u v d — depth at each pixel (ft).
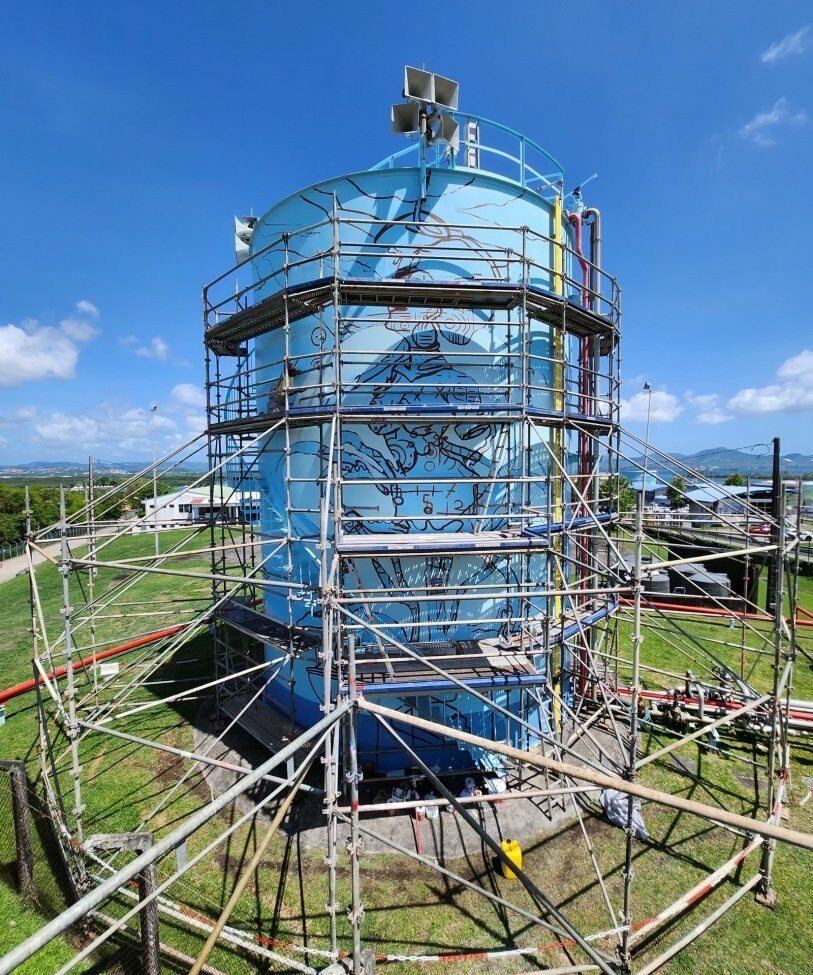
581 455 43.78
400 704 33.47
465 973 21.50
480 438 34.24
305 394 35.37
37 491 192.75
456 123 34.65
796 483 31.12
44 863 26.78
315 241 34.86
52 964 21.47
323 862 27.07
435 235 33.71
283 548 37.78
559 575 37.01
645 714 40.86
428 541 28.50
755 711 36.45
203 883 25.72
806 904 24.40
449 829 29.09
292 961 21.01
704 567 82.12
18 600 87.66
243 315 35.68
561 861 27.02
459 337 33.94
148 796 32.27
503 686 27.73
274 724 36.52
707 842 28.22
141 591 91.04
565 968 19.98
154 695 46.29
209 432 39.45
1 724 41.70
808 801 31.63
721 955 21.98
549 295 31.60
